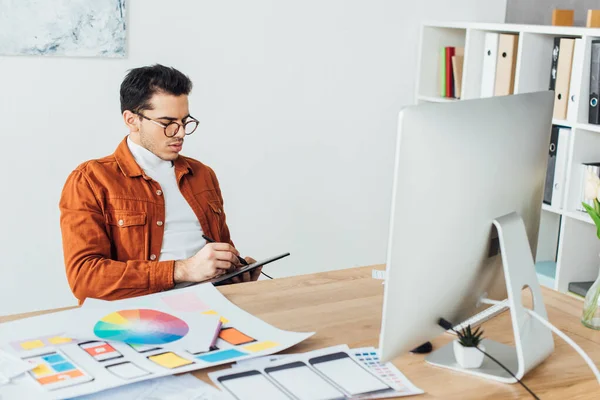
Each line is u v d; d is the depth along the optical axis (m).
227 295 1.61
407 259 1.13
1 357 1.23
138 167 2.07
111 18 2.92
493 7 3.89
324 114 3.55
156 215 2.07
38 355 1.24
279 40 3.34
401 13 3.65
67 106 2.94
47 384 1.14
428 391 1.21
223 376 1.21
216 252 1.88
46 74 2.87
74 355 1.25
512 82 3.36
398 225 1.10
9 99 2.82
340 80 3.56
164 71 2.06
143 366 1.22
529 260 1.35
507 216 1.34
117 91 3.03
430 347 1.38
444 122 1.13
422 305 1.19
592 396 1.24
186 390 1.16
